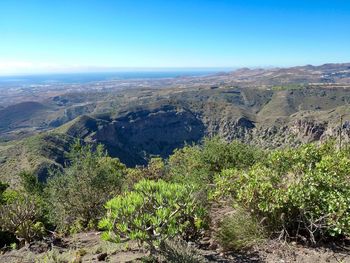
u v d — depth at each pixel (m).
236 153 9.59
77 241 6.70
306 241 5.23
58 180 9.12
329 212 5.12
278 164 6.88
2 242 6.98
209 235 5.73
